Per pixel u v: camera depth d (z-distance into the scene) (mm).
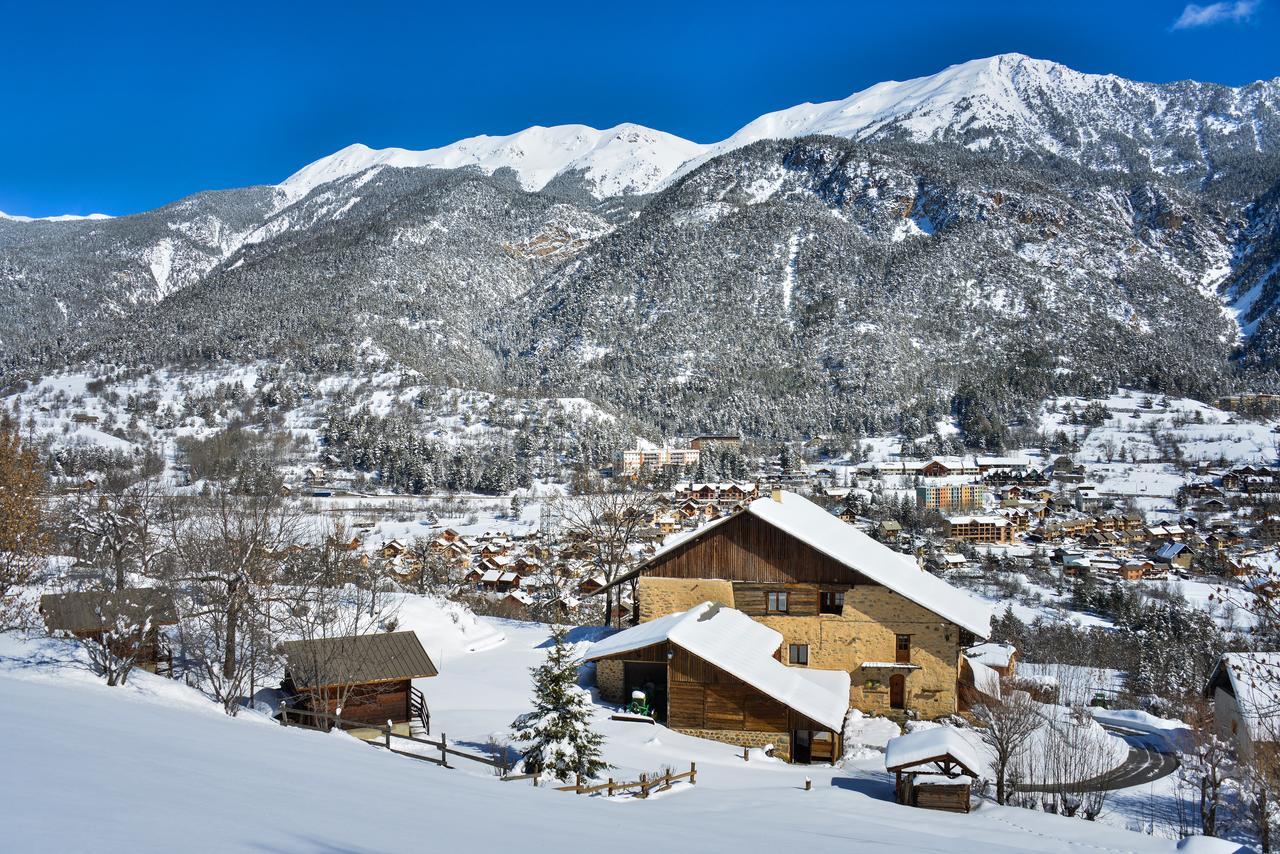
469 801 10836
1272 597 13750
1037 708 36375
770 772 27375
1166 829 26141
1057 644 66250
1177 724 41438
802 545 37031
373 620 37656
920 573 42531
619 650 32281
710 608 35969
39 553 35531
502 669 38312
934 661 35719
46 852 4789
